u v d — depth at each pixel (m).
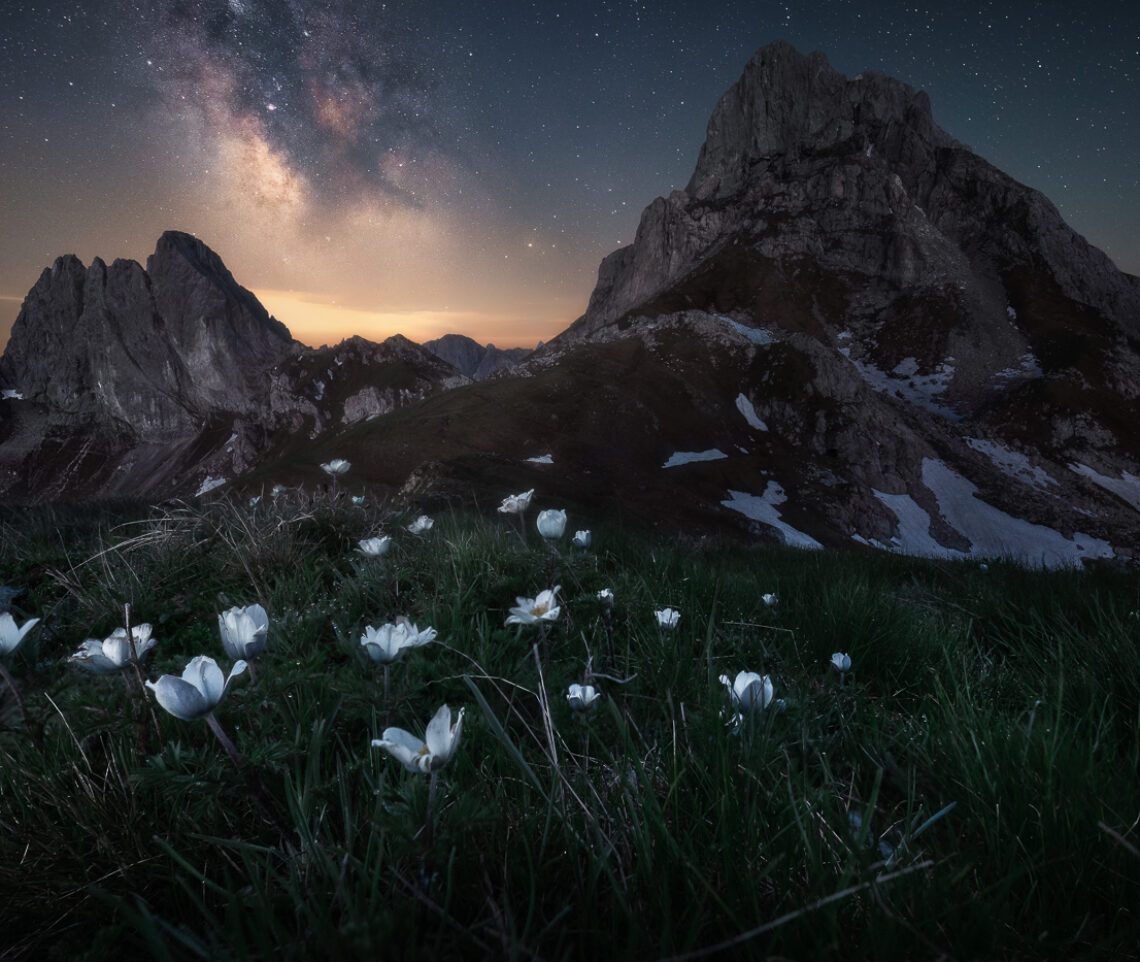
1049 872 1.26
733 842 1.26
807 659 3.03
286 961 0.97
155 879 1.40
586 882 1.23
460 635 2.63
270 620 2.76
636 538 6.54
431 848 1.11
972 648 3.63
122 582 3.77
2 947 1.29
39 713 1.88
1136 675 2.40
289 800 1.36
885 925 1.00
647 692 2.41
